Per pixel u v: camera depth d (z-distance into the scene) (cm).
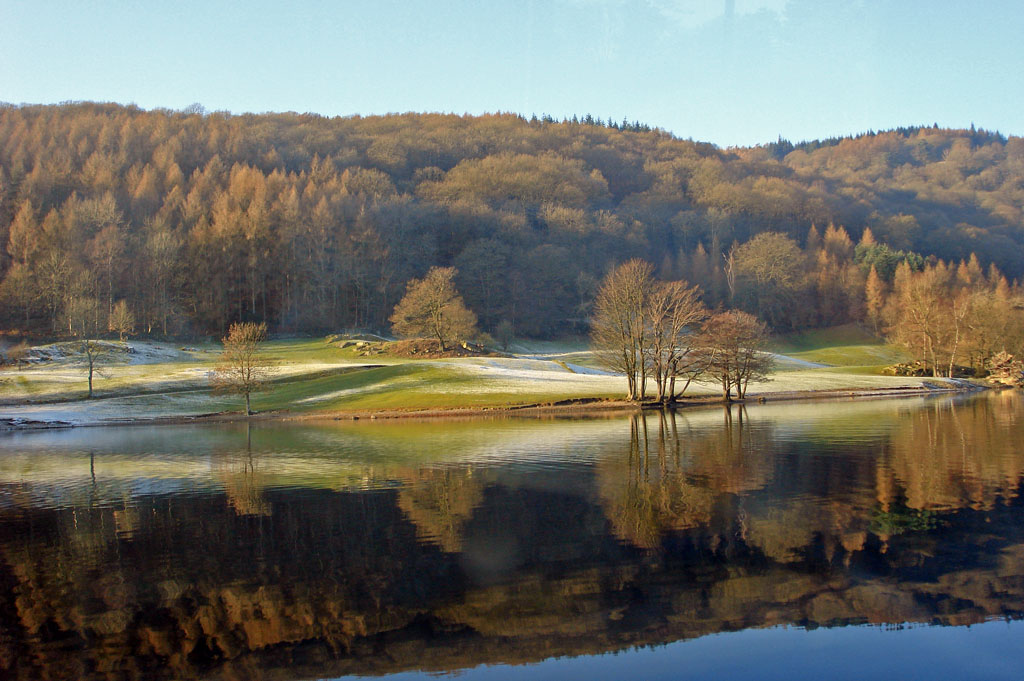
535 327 15825
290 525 2761
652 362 8600
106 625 1884
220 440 5444
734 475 3475
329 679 1578
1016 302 10569
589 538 2473
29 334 12075
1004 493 2977
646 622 1808
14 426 6712
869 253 18125
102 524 2872
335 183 18650
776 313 17162
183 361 10938
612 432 5244
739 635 1725
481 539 2498
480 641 1730
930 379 9706
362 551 2408
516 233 17938
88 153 19038
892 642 1675
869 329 16462
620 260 18612
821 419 5781
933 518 2611
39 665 1673
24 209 14100
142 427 6612
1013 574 2041
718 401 7625
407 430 5769
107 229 13688
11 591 2144
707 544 2369
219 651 1720
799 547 2314
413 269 16625
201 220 14825
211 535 2658
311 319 14362
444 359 10662
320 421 6762
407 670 1603
